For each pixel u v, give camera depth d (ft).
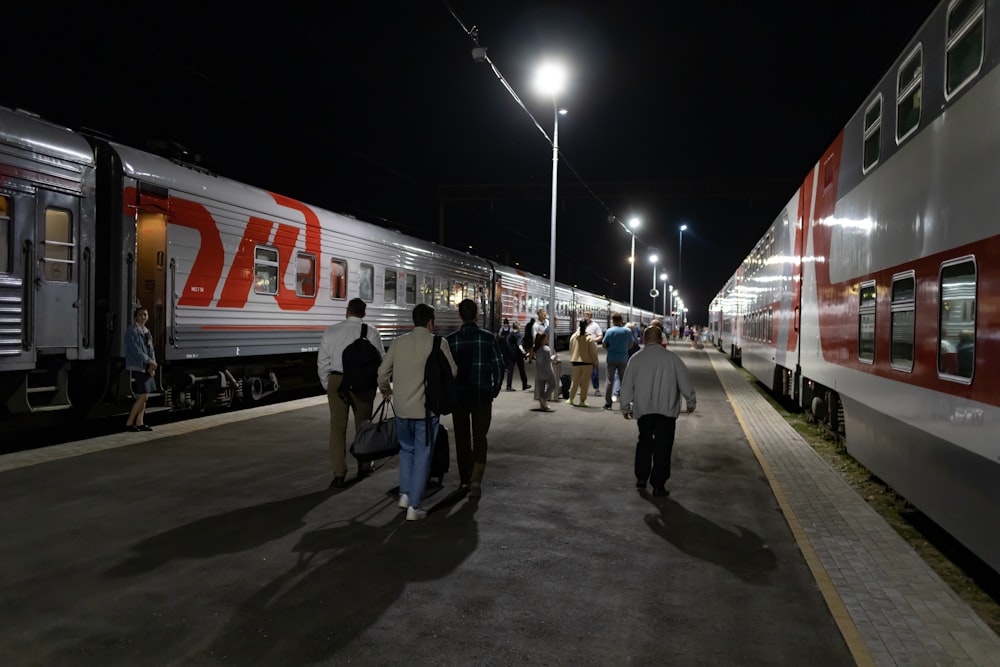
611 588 15.29
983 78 14.84
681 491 24.21
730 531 19.58
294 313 44.83
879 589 15.34
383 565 16.37
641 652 12.36
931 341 17.60
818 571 16.39
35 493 21.81
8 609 13.50
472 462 23.63
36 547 16.97
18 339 27.81
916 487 18.78
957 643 12.75
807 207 37.45
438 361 19.83
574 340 47.70
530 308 105.70
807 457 30.68
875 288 23.12
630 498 23.12
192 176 36.68
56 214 29.66
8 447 29.81
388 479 24.68
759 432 37.86
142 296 33.63
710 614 14.02
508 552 17.47
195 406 38.73
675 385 23.47
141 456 27.53
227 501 21.43
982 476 14.49
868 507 22.21
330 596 14.47
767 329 56.39
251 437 32.17
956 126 16.26
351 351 22.72
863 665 11.89
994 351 13.93
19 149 27.91
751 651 12.45
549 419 41.16
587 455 30.35
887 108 22.11
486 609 14.05
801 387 40.98
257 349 41.50
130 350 31.40
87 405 32.30
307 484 23.75
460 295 74.74
